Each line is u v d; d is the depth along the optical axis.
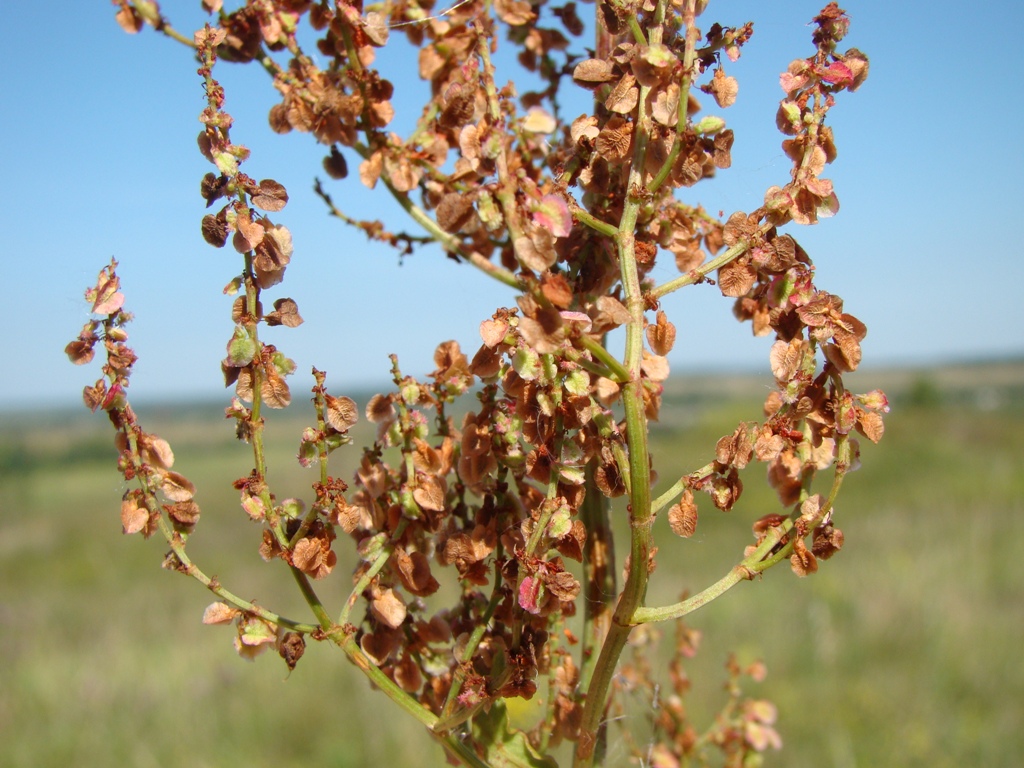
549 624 0.11
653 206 0.10
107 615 0.82
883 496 1.27
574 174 0.10
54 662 0.65
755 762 0.17
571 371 0.09
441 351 0.10
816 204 0.09
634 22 0.09
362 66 0.09
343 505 0.10
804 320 0.09
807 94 0.09
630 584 0.09
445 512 0.10
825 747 0.43
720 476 0.09
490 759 0.10
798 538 0.09
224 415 0.10
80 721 0.51
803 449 0.09
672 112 0.09
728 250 0.10
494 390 0.10
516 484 0.10
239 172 0.09
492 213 0.08
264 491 0.09
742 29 0.10
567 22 0.12
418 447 0.10
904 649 0.56
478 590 0.11
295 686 0.54
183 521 0.10
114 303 0.09
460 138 0.09
